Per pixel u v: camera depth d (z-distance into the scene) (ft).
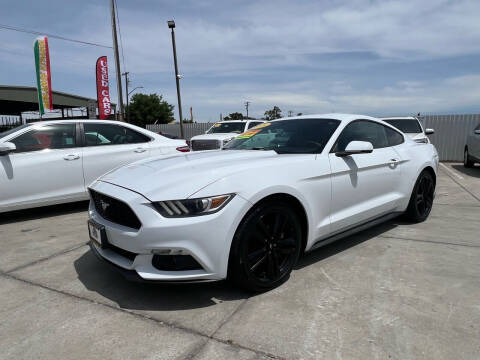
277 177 8.46
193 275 7.48
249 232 7.95
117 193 8.03
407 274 9.41
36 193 15.55
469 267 9.80
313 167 9.39
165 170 8.48
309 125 11.48
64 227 14.58
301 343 6.54
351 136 11.21
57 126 16.49
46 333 7.02
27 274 9.86
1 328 7.22
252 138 12.16
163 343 6.63
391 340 6.57
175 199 7.37
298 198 8.84
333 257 10.69
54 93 94.48
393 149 12.70
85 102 102.99
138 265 7.59
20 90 87.71
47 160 15.74
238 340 6.67
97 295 8.59
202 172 7.95
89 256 11.19
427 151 14.38
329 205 9.84
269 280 8.52
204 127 79.56
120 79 51.80
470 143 33.32
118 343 6.65
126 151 18.04
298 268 9.92
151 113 216.13
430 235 12.67
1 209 14.79
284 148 10.69
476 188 22.65
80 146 16.85
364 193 11.04
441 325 7.02
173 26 62.75
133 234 7.52
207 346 6.51
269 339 6.67
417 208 13.91
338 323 7.16
